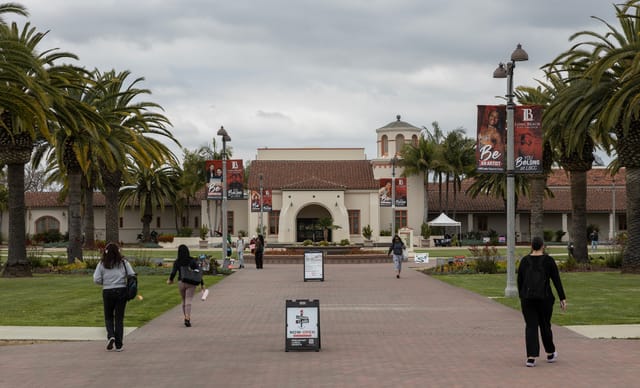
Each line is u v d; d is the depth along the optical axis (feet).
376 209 243.40
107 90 129.18
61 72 101.09
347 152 266.77
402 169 254.88
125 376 34.81
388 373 35.06
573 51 104.68
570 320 54.03
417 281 98.58
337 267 136.67
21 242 105.70
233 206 254.06
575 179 120.78
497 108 73.67
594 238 200.64
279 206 243.81
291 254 163.94
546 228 258.57
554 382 32.58
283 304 69.05
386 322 55.16
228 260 126.21
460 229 245.24
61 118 96.68
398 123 265.75
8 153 103.04
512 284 74.84
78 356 40.34
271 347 43.52
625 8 94.94
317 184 236.43
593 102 102.47
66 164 120.67
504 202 255.70
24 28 106.83
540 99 124.67
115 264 42.19
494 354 40.24
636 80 88.89
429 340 45.75
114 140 115.65
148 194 238.07
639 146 103.35
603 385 31.91
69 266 116.16
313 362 38.27
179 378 34.27
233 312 62.49
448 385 32.14
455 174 242.78
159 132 129.70
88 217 186.29
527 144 74.02
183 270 53.01
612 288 81.41
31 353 41.37
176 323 55.01
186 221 264.11
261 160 262.47
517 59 72.54
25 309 62.80
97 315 58.80
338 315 59.93
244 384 32.86
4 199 242.58
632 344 43.14
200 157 247.70
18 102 83.66
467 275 109.70
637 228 104.88
